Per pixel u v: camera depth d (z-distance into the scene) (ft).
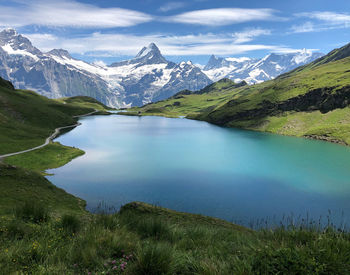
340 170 334.03
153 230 35.96
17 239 31.17
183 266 22.80
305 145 533.96
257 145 532.32
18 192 167.22
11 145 401.29
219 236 35.86
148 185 265.34
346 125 620.90
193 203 220.64
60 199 187.73
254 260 22.29
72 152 412.77
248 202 224.33
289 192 251.39
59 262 22.68
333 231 28.58
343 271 20.22
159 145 515.91
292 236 28.86
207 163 366.63
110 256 26.00
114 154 419.54
